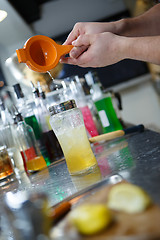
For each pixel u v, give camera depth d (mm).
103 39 621
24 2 1211
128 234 233
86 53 651
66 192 465
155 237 222
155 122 2480
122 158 577
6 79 1873
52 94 1038
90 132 918
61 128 544
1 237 351
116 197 285
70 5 2199
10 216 281
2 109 890
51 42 621
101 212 258
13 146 849
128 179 399
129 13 2416
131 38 610
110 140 880
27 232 264
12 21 1316
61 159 804
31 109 833
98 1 2314
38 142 798
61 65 1719
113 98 1104
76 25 741
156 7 794
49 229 268
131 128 817
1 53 1578
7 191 640
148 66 2406
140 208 265
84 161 552
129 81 2461
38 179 662
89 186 416
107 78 2463
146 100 2488
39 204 264
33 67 604
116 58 651
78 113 552
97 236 245
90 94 1124
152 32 780
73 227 262
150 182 354
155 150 544
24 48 595
